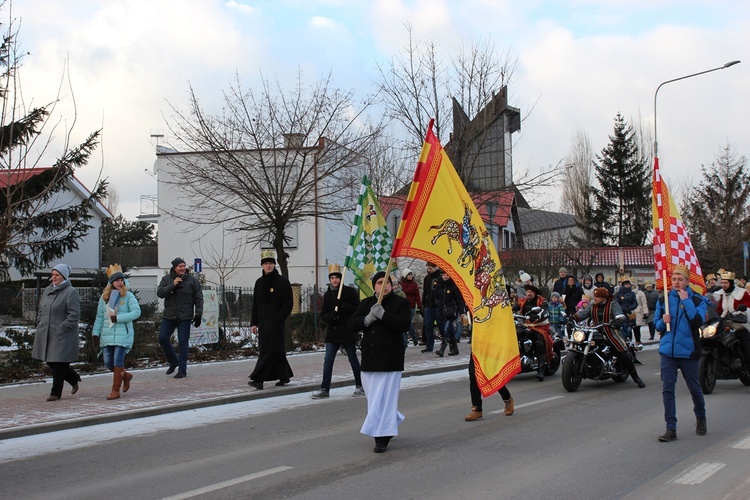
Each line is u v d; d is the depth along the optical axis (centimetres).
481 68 2312
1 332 1659
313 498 579
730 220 4278
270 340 1167
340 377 1340
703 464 681
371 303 767
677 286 804
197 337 1747
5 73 1330
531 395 1152
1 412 956
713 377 1150
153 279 4528
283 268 1898
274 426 902
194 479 645
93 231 4334
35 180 2103
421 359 1667
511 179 2472
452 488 604
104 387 1195
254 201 1902
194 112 2330
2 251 1364
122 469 689
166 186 4003
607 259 4300
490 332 877
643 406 1029
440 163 862
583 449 749
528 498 575
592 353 1209
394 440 804
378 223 1566
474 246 888
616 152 6044
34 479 658
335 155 2052
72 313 1052
